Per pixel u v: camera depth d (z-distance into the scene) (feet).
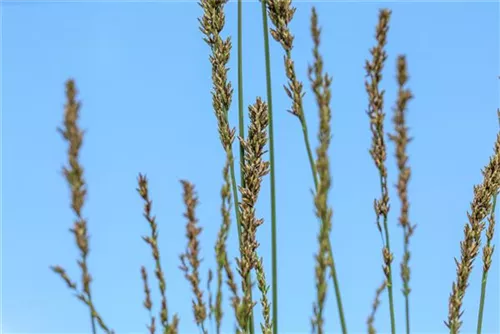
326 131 3.15
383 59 3.35
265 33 3.65
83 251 3.06
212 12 3.91
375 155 3.40
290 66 3.49
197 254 3.19
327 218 3.09
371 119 3.38
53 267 3.07
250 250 3.66
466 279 3.67
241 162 3.82
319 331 3.06
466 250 3.70
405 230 3.28
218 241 3.25
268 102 3.65
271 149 3.63
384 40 3.35
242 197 3.76
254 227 3.73
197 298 3.20
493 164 3.77
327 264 3.08
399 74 3.23
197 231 3.19
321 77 3.18
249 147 3.80
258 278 3.91
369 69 3.37
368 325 3.22
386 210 3.42
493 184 3.75
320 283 3.06
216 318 3.20
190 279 3.19
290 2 3.54
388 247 3.43
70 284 3.07
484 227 3.75
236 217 3.76
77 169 3.02
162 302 3.20
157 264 3.21
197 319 3.20
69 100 3.01
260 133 3.80
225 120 3.87
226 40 3.91
